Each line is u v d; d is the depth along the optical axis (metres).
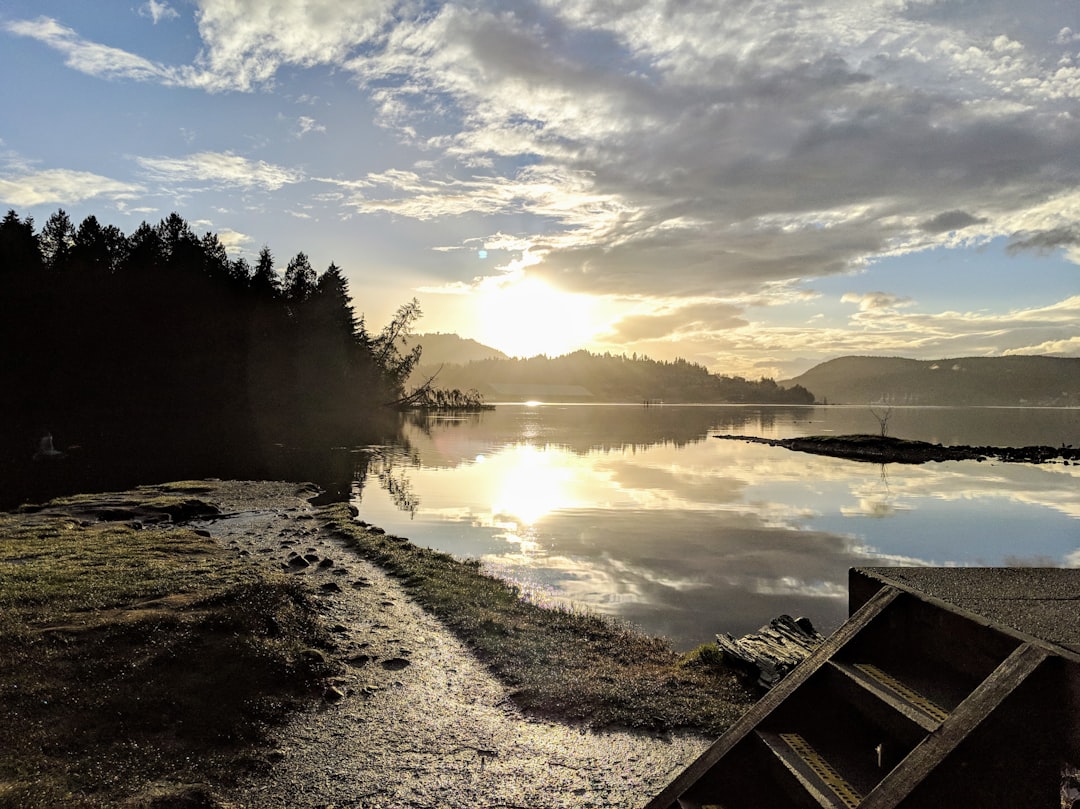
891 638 4.07
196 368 83.38
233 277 97.12
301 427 73.12
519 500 26.33
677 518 22.64
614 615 11.66
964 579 4.37
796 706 4.02
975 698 3.04
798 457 52.41
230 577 10.68
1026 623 3.43
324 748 6.57
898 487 34.06
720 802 3.95
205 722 6.62
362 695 7.77
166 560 12.20
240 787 5.84
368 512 23.03
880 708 3.44
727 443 67.81
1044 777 2.96
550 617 11.07
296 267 109.12
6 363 72.12
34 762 5.52
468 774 6.17
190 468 34.44
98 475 30.72
